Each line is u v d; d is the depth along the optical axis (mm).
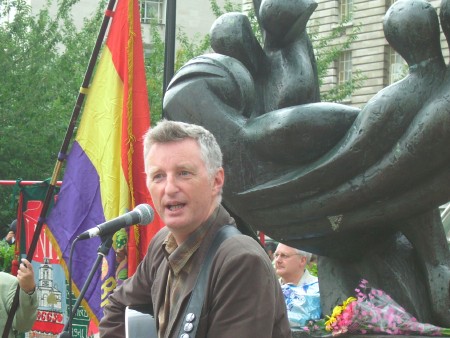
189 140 2607
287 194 3777
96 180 5250
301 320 4055
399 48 3623
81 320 5980
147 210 3443
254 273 2484
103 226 3373
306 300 4145
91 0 38594
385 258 3980
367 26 26797
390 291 3928
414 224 3814
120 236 5098
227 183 3900
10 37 23391
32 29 23969
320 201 3738
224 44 4086
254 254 2506
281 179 3801
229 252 2535
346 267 4070
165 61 6062
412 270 3975
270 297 2477
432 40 3576
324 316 4078
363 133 3584
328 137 3715
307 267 6207
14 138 22047
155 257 2900
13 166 22266
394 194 3674
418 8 3586
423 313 3904
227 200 3947
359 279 4031
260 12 4148
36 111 22594
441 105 3455
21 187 6426
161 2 37938
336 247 3945
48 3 26312
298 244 3973
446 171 3562
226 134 3881
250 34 4121
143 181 5250
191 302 2551
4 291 5266
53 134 22375
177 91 3977
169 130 2611
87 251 5180
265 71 4145
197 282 2568
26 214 6430
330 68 27016
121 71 5305
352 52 27094
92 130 5293
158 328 2727
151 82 20781
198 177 2598
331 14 27609
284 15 4035
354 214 3762
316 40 23547
